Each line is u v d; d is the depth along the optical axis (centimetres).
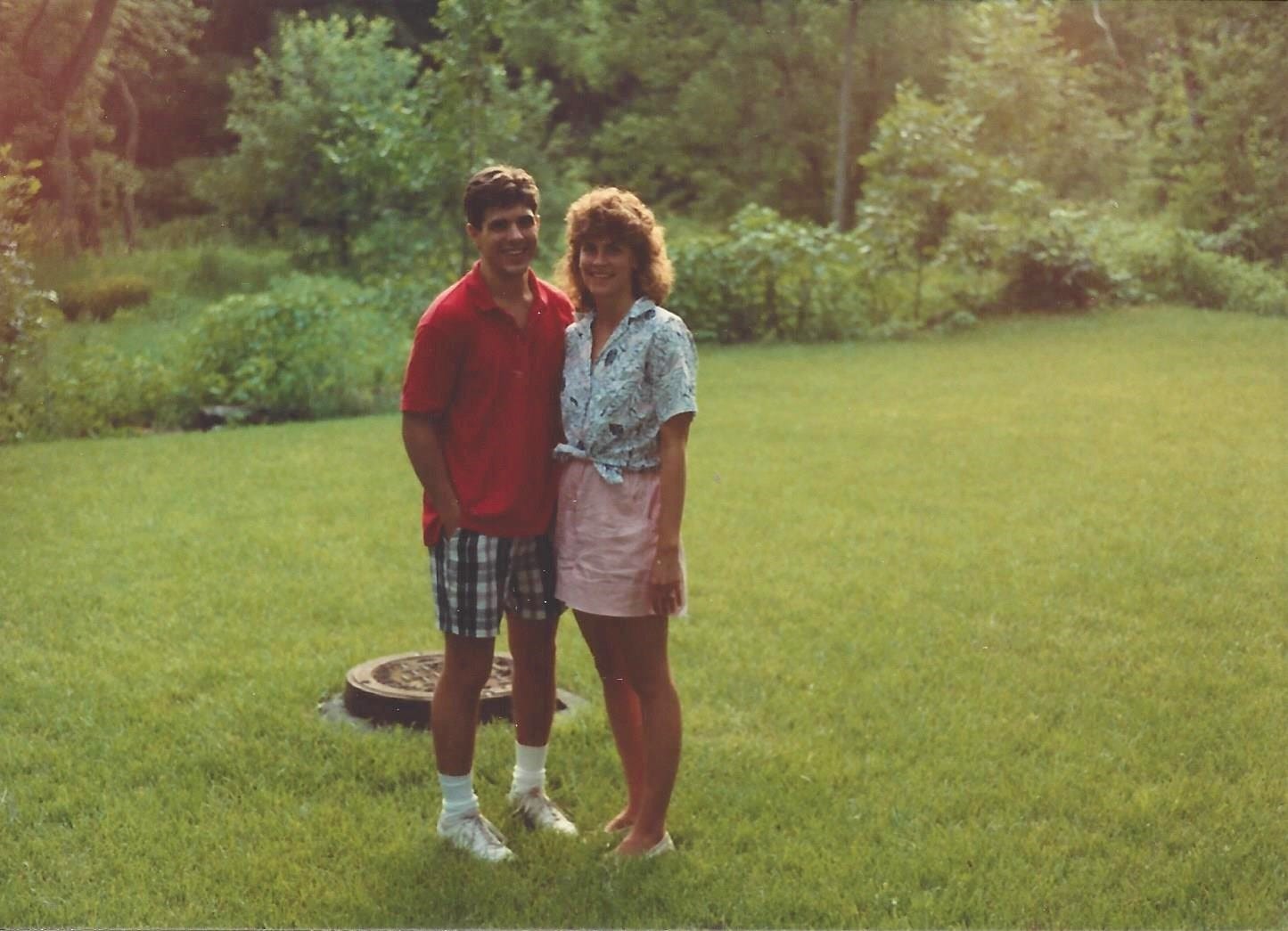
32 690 500
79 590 639
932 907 334
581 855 364
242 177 2545
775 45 3075
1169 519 769
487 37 1738
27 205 1298
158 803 400
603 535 356
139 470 960
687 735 455
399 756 431
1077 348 1562
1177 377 1321
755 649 546
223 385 1288
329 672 515
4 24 2205
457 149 1758
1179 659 529
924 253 1934
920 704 482
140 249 2742
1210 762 424
